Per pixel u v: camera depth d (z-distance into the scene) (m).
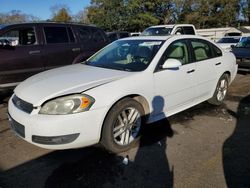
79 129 3.18
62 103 3.16
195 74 4.71
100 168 3.27
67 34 7.09
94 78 3.66
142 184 2.97
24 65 6.27
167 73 4.13
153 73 3.95
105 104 3.34
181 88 4.45
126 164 3.35
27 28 6.50
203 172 3.18
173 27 12.36
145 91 3.82
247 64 8.92
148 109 3.94
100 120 3.32
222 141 3.97
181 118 4.88
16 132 3.45
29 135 3.21
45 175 3.13
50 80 3.70
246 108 5.46
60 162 3.40
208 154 3.59
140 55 4.26
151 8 38.78
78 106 3.18
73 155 3.55
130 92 3.61
